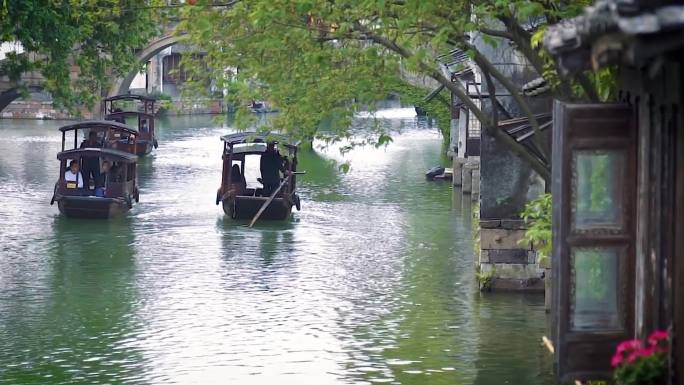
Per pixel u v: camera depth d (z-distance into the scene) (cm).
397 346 2934
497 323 3158
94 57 5291
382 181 6506
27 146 8412
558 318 1210
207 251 4322
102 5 4734
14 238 4581
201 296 3538
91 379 2655
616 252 1201
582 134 1194
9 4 4622
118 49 5325
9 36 4681
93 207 5028
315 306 3397
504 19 2270
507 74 3303
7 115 11144
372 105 2459
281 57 2498
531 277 3469
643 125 1165
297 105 2516
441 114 7738
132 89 12394
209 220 5072
